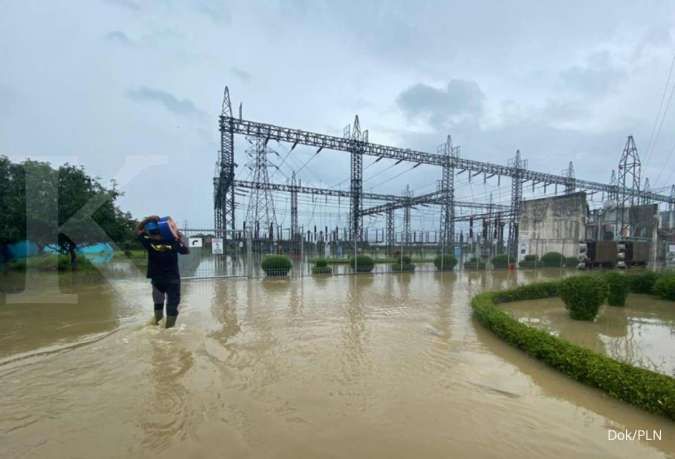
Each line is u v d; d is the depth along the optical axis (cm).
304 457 246
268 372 401
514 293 957
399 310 786
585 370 389
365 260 1631
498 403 340
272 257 1348
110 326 591
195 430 277
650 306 928
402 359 458
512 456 256
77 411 304
